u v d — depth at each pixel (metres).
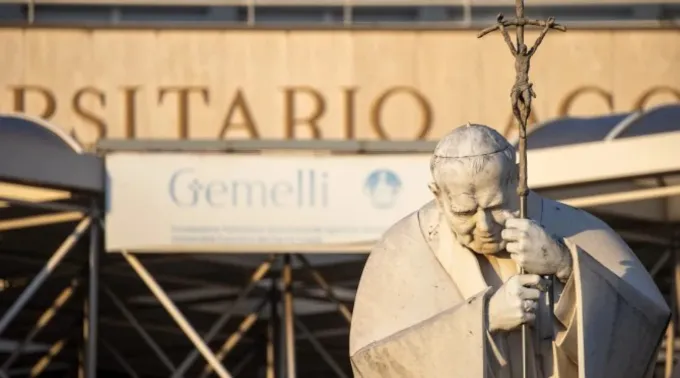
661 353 56.41
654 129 52.94
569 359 25.28
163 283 59.53
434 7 79.19
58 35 72.06
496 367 25.12
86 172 52.69
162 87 71.81
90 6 78.62
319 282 57.50
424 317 25.75
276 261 58.22
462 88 71.69
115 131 71.75
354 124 71.50
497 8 78.44
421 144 56.25
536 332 25.17
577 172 49.81
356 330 26.06
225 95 71.69
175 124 71.69
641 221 54.22
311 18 80.06
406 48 71.75
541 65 72.44
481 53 71.75
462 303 25.12
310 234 53.12
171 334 64.38
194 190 53.25
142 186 53.09
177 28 71.88
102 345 66.00
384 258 26.25
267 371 64.38
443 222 26.06
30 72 72.00
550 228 26.30
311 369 69.44
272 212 53.19
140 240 53.03
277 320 61.22
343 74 71.62
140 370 67.44
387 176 52.81
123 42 72.12
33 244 56.16
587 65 72.44
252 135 71.44
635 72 72.44
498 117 71.69
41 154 51.50
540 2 75.25
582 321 24.94
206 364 66.69
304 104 71.56
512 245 24.98
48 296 60.06
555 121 54.38
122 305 59.97
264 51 71.75
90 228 53.59
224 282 60.03
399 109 71.62
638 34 72.50
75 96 71.94
